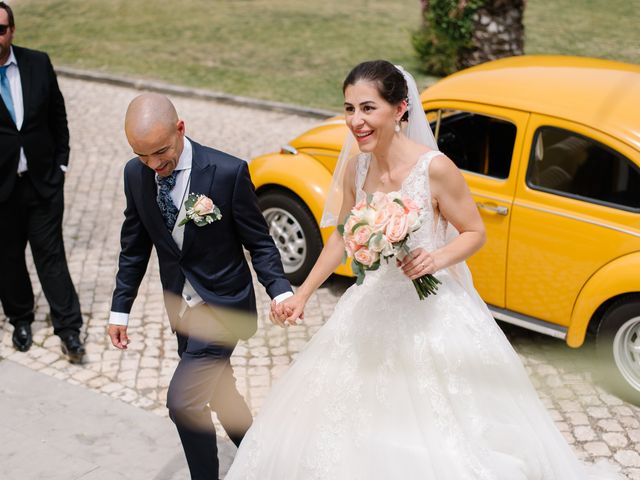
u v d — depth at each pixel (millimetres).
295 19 14562
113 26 14445
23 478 3672
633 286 4117
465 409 2883
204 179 3096
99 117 9875
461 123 4848
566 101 4465
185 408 3096
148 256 3381
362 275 2734
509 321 4699
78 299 5195
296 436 2982
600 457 3896
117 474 3709
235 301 3205
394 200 2691
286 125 9594
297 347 4934
